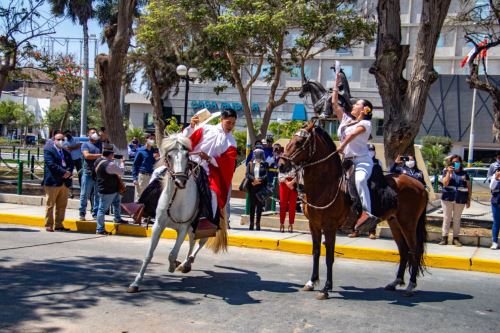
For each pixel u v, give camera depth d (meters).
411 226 8.44
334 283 9.05
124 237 12.89
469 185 12.76
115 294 7.64
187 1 21.39
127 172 21.03
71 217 14.29
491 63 48.91
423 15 14.62
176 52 26.95
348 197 7.98
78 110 67.62
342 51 50.38
